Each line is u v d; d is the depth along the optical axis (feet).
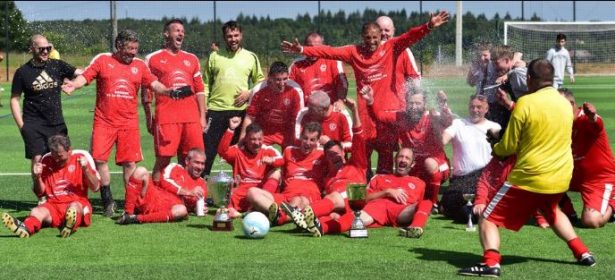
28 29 133.49
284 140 33.91
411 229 26.78
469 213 28.25
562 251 24.75
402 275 21.90
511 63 34.04
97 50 90.43
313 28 140.15
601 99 90.22
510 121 21.75
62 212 28.27
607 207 28.12
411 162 29.66
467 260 23.66
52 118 31.48
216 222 27.89
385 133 32.68
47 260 23.70
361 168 30.04
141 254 24.44
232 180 30.58
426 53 113.70
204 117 34.17
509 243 25.82
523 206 21.98
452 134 30.99
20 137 60.13
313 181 30.63
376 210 28.60
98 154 31.12
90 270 22.44
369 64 32.60
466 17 122.72
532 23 113.19
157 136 32.63
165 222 29.45
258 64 37.14
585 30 119.24
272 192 30.55
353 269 22.48
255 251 24.76
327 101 31.63
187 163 31.17
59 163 28.37
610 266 22.89
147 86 32.09
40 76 31.24
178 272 22.21
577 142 28.19
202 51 128.57
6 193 36.35
